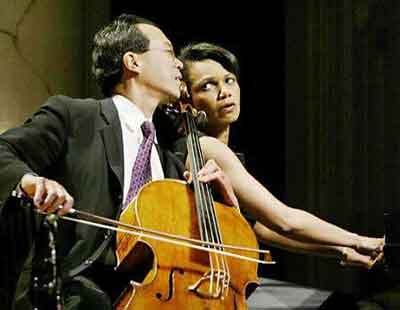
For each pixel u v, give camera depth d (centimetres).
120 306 529
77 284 551
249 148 1270
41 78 1095
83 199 572
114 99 625
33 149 563
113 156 588
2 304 674
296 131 1219
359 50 1179
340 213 1180
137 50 628
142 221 552
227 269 564
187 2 1271
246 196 679
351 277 1143
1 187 514
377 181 1162
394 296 801
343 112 1183
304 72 1215
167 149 659
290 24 1230
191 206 582
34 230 616
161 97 634
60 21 1116
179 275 541
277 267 1219
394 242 711
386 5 1166
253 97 1275
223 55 756
